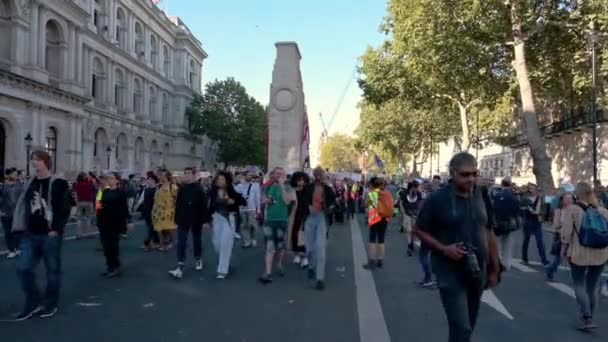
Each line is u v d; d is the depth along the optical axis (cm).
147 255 1305
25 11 3638
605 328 719
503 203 1141
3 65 3459
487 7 2694
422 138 6272
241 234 1505
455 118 5719
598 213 718
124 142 5762
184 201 1018
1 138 3544
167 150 7144
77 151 4341
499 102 3700
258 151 7094
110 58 5284
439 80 3378
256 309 765
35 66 3697
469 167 420
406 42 3203
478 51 2977
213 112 6944
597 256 709
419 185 1413
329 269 1142
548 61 3088
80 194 1627
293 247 1118
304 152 2452
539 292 954
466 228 420
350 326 680
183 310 753
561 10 2862
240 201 1037
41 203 689
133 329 652
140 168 6231
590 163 3791
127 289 892
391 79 4031
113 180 1016
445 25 2839
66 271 1054
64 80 4191
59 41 4175
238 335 634
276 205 982
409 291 920
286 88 2247
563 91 3597
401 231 2047
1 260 1174
